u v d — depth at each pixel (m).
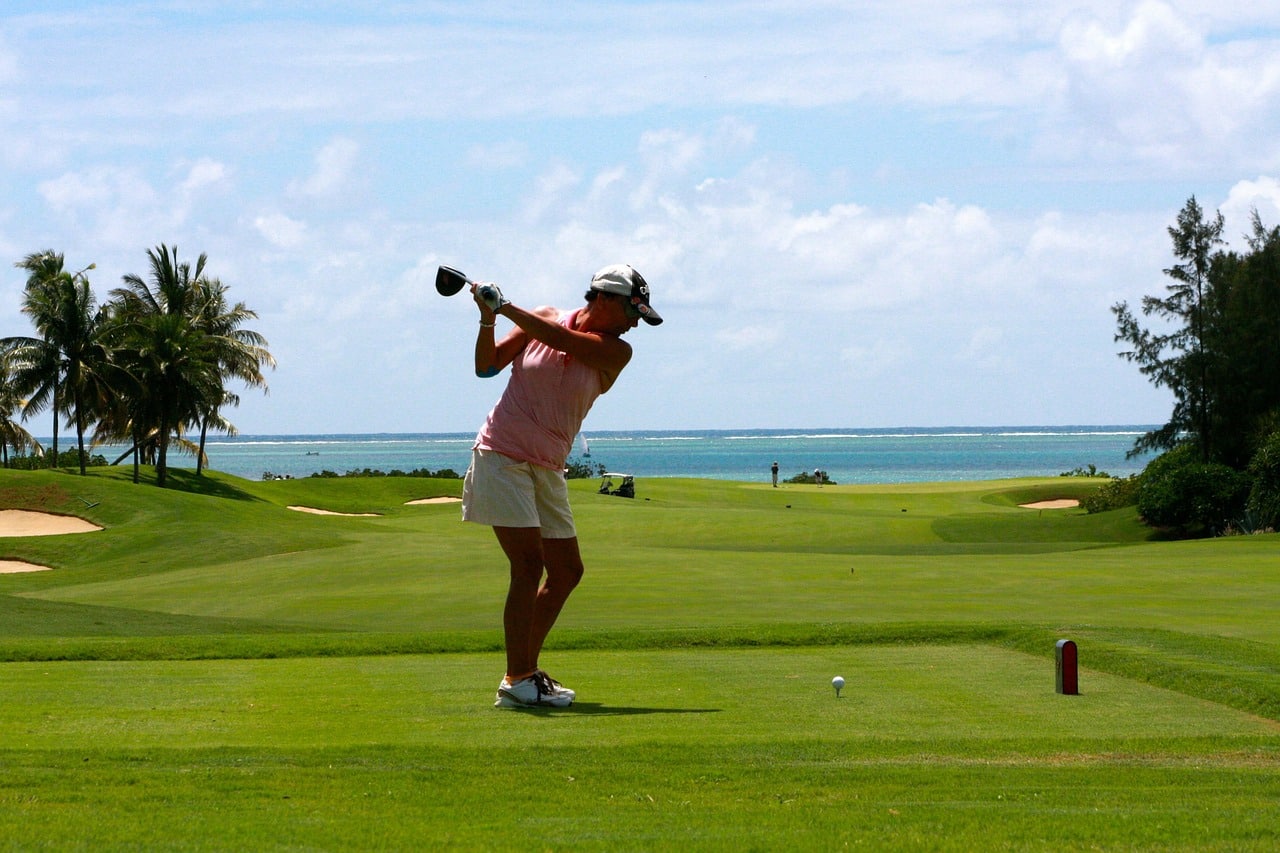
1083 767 6.70
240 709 8.66
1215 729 8.06
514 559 8.88
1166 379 48.47
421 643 12.96
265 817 5.29
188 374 57.53
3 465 68.88
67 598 23.36
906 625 13.12
